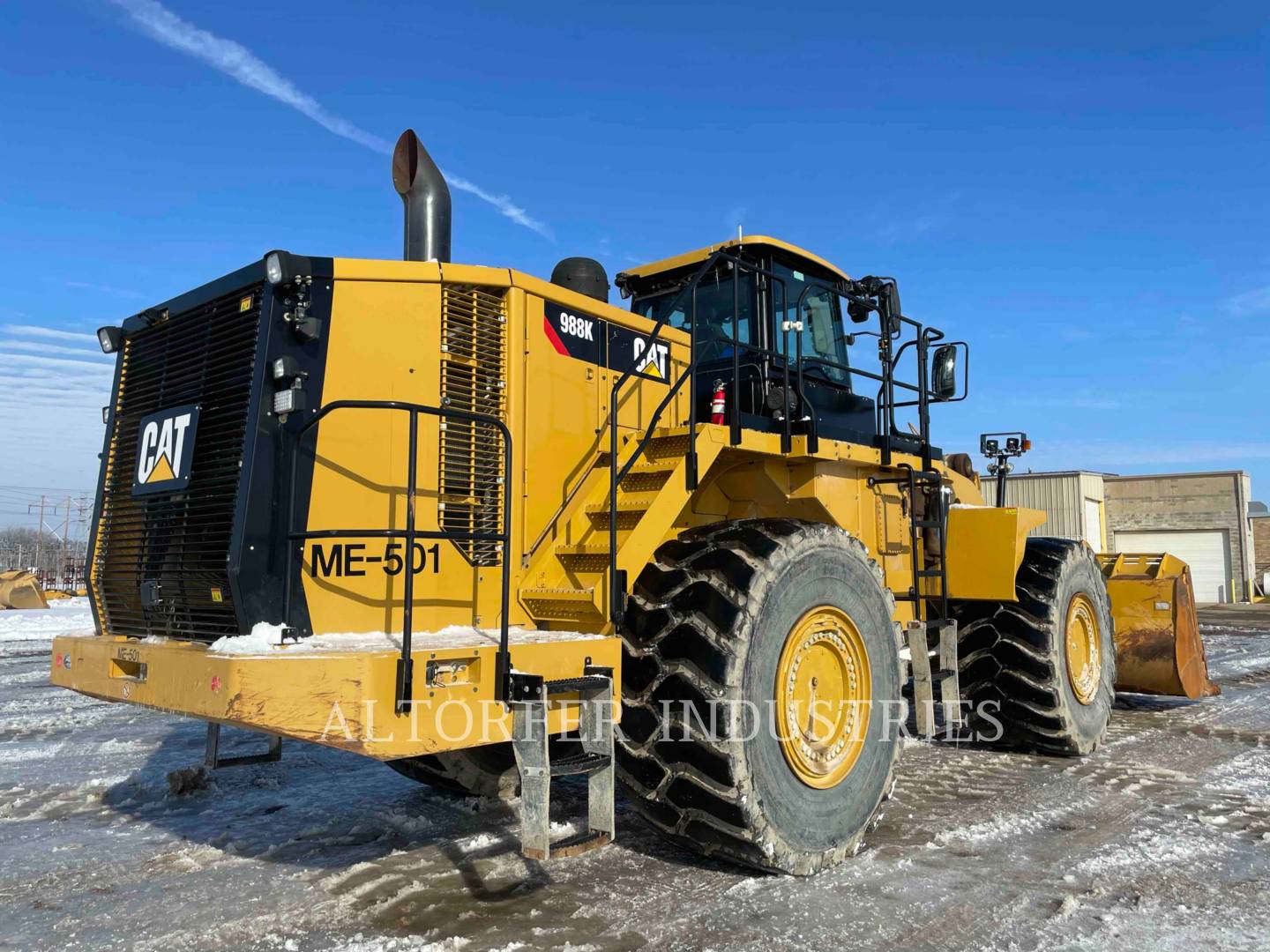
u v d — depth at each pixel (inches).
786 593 140.3
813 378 209.2
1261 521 1268.5
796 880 136.8
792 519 156.0
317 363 134.0
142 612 146.4
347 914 125.0
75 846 156.4
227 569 124.6
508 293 153.1
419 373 141.5
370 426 137.2
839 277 223.6
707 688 130.2
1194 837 157.9
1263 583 1195.9
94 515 157.6
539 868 142.7
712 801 131.4
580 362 165.5
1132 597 301.3
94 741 248.5
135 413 154.6
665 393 185.0
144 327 153.7
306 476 131.3
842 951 112.2
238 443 129.6
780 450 171.9
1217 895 130.9
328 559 131.2
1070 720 217.6
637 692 137.3
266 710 107.0
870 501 201.2
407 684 110.7
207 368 138.7
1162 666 293.9
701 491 182.2
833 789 144.9
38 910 128.0
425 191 167.6
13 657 460.8
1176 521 1153.4
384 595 135.6
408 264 142.9
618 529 149.0
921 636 193.9
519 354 153.0
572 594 140.4
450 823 168.9
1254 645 536.4
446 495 142.9
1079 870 141.4
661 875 139.2
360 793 191.2
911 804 181.2
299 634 127.1
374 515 136.0
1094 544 1154.0
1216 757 224.2
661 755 135.0
